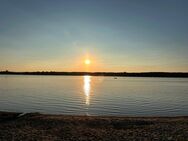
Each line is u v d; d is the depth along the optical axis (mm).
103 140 16219
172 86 106562
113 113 33906
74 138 16734
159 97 56125
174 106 41000
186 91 76250
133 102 46094
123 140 16172
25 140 16062
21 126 20828
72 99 50406
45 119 23828
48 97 53969
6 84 110875
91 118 24688
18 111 35281
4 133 18062
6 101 46500
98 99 50844
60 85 107875
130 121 23047
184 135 17203
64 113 33781
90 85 112000
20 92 67000
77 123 22094
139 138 16594
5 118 25922
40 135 17469
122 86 104750
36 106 40312
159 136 17031
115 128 20453
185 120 23750
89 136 17312
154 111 35750
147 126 20828
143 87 98312
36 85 105125
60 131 18891
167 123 22125
